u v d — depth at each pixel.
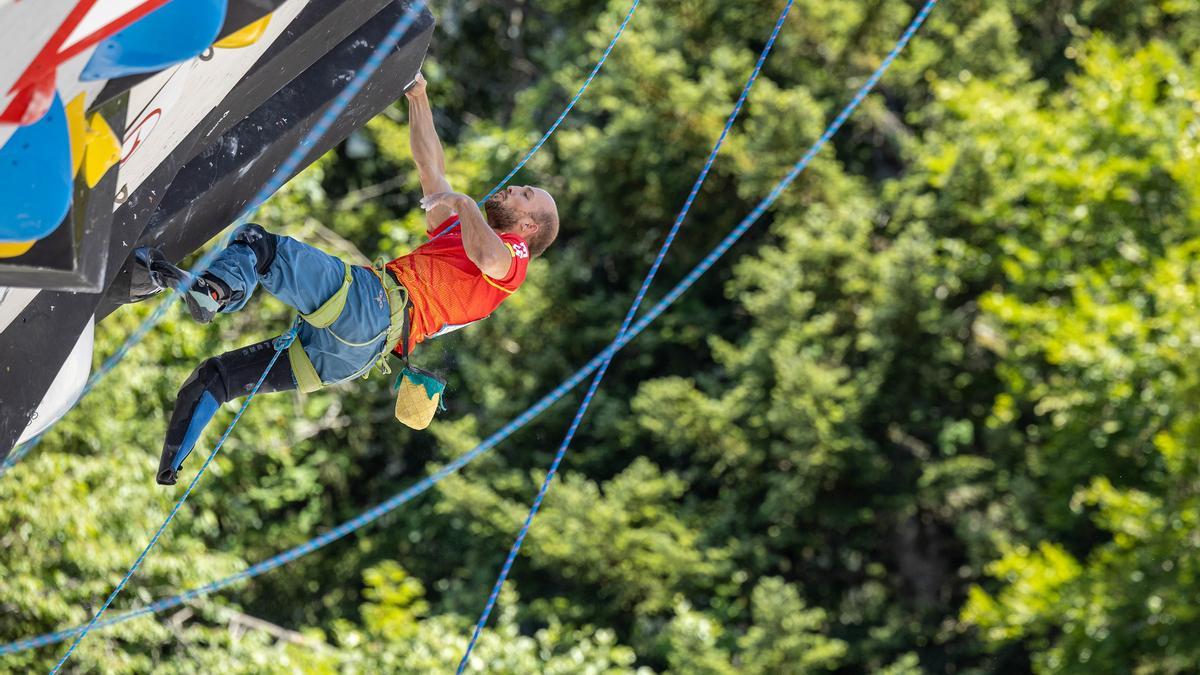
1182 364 21.03
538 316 28.20
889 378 27.33
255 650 18.08
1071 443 24.28
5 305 4.93
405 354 6.37
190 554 18.31
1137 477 24.16
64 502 16.33
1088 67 25.52
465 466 27.52
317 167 22.92
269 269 5.95
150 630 17.39
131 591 17.77
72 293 5.30
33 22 3.59
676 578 25.31
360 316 6.12
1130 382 22.50
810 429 25.36
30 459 16.94
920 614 28.00
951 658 28.02
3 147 3.94
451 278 6.37
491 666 19.39
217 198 6.11
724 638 25.67
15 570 16.36
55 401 5.95
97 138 4.23
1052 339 23.38
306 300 6.01
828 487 27.16
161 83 4.73
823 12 27.25
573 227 30.91
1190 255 23.59
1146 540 21.45
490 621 26.28
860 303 27.25
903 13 27.58
